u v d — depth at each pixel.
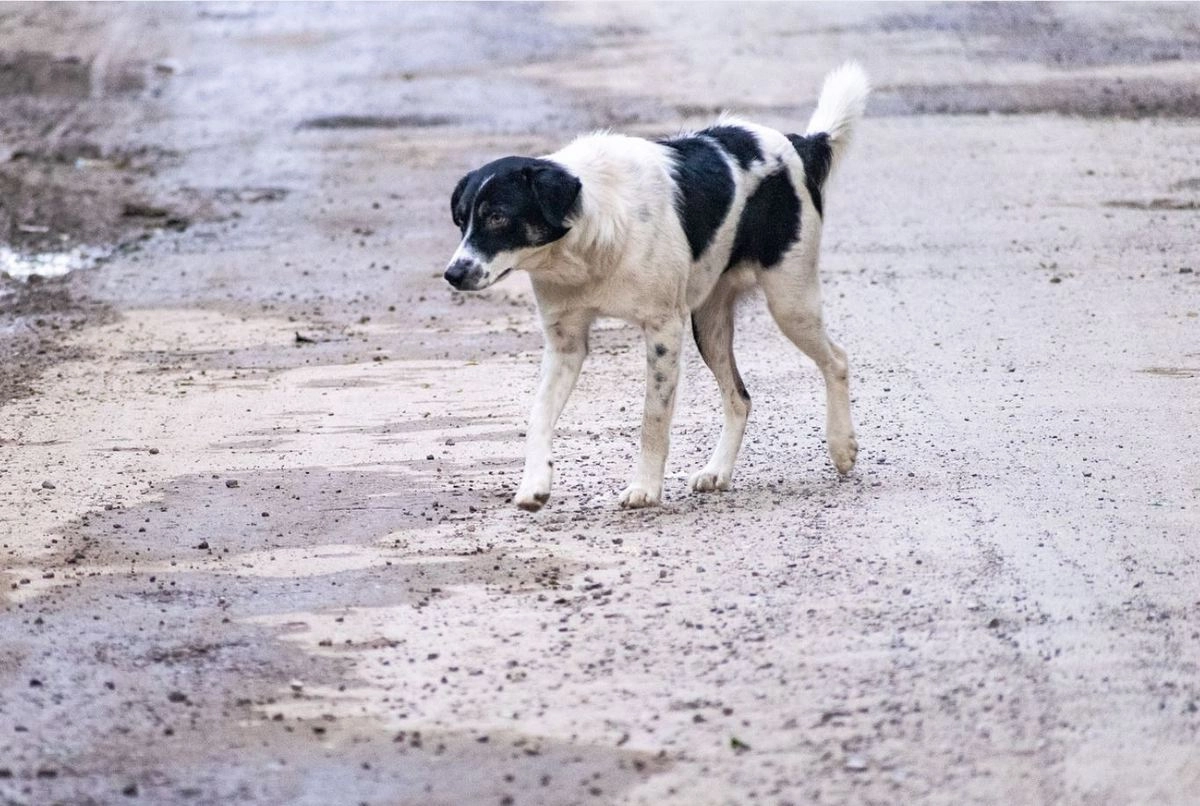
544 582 10.31
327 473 12.88
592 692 8.70
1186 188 22.80
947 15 37.78
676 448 13.09
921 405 13.95
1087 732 8.04
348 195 25.58
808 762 7.83
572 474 12.56
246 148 29.25
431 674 9.05
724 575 10.22
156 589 10.48
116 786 7.89
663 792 7.62
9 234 23.83
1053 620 9.29
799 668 8.82
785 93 30.69
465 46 37.69
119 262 22.12
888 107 29.41
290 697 8.84
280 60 37.06
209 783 7.89
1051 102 29.16
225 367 16.66
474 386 15.41
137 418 14.80
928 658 8.87
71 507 12.25
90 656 9.45
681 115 29.31
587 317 11.47
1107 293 17.69
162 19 42.34
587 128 28.92
